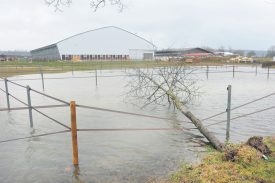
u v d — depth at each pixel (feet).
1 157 22.62
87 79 93.15
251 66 186.39
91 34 252.01
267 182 16.37
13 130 30.22
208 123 32.94
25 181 18.51
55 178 18.89
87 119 34.55
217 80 88.53
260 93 58.23
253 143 21.62
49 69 144.46
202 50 289.53
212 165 19.04
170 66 51.42
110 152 23.59
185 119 34.86
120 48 262.67
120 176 19.07
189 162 21.13
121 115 36.68
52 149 24.32
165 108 41.65
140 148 24.54
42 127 31.30
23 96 55.67
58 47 243.40
